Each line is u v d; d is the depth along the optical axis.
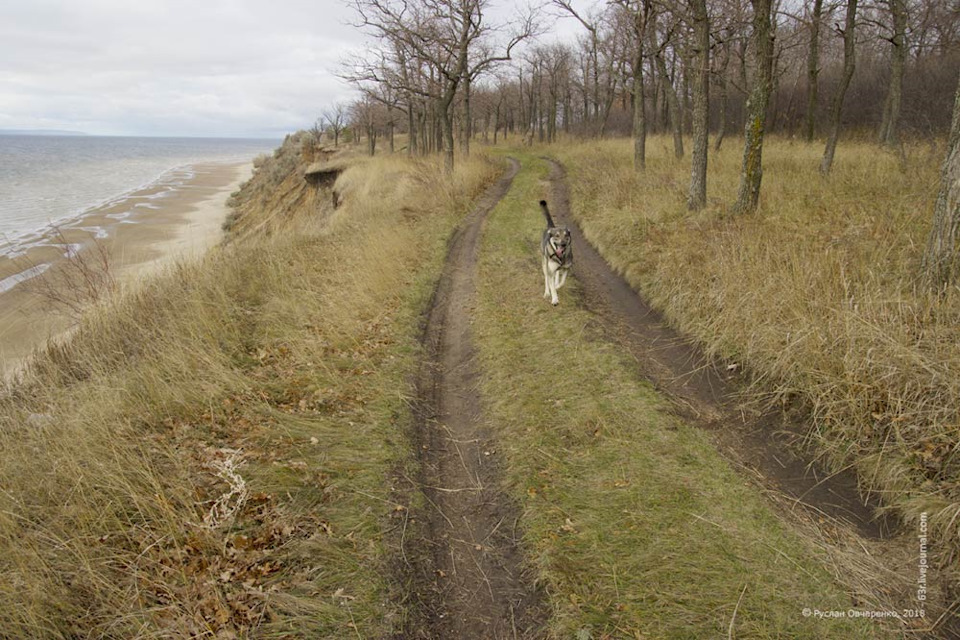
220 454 4.30
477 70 23.27
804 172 13.24
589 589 3.24
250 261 9.66
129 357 5.98
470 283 9.37
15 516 3.31
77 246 20.98
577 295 8.55
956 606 2.98
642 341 6.93
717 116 34.81
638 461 4.40
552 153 32.12
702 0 10.77
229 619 2.95
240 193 44.72
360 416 5.18
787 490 4.06
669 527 3.68
